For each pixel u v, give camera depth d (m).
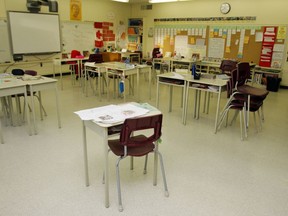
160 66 7.84
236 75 3.66
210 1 7.83
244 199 2.25
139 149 2.15
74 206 2.11
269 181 2.55
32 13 7.03
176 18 8.70
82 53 8.54
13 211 2.04
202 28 8.16
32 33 7.14
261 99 3.64
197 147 3.27
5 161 2.80
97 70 5.41
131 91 6.23
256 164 2.88
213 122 4.23
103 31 9.20
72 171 2.63
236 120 4.37
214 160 2.94
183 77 4.04
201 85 3.79
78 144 3.26
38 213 2.02
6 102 4.06
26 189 2.32
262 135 3.73
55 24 7.64
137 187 2.39
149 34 9.55
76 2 8.09
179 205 2.15
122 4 9.63
